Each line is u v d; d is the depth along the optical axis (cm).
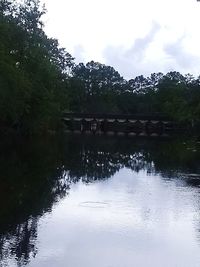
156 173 4062
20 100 6012
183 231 2158
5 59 5506
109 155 5609
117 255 1816
